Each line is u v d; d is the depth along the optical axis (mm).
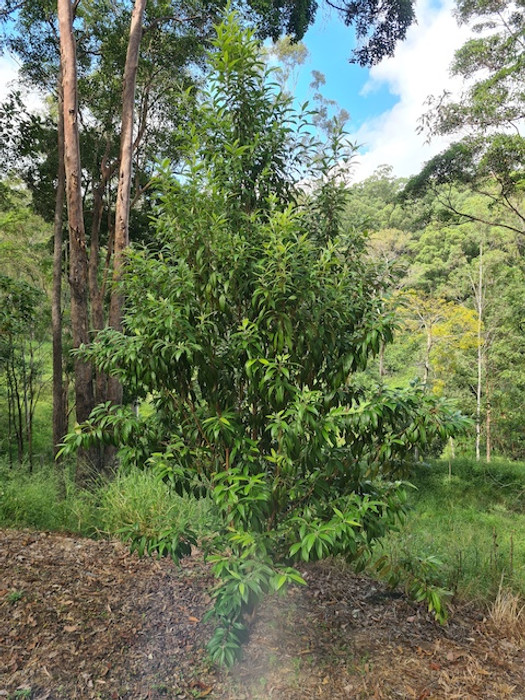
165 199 2590
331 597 3918
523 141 12008
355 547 2629
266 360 2404
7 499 5363
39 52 11141
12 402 15195
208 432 2639
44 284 15555
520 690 2854
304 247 2496
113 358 2682
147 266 2686
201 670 2816
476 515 10109
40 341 15266
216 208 2668
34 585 3541
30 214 15242
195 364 2598
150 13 10727
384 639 3340
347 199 3006
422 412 2578
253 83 2795
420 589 3201
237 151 2643
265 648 3072
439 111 12930
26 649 2850
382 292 2791
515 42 12422
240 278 2621
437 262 26953
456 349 19375
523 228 21359
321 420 2434
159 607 3455
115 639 3037
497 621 3678
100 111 12000
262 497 2381
